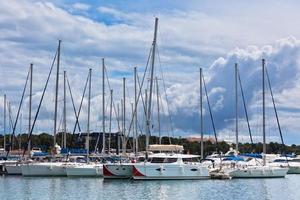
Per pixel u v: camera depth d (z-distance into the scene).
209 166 71.88
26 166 70.81
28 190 55.62
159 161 65.31
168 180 65.00
